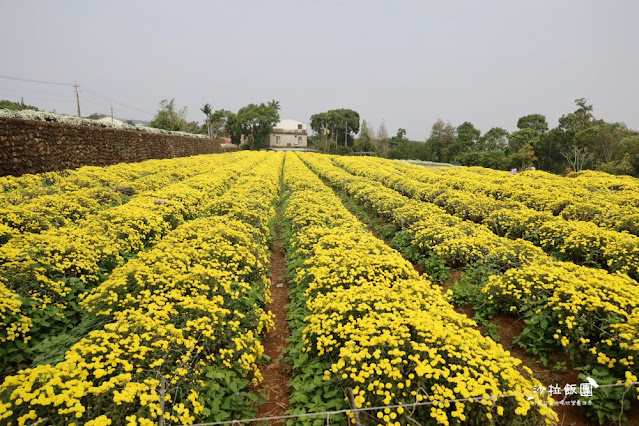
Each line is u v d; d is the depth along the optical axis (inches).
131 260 220.8
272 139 3110.2
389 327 156.5
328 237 286.8
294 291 260.5
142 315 155.6
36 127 552.4
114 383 121.1
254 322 193.2
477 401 125.3
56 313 188.9
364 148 2682.1
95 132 727.7
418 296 194.1
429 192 570.6
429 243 314.7
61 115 679.7
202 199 462.9
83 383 116.0
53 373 119.3
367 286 198.2
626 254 265.6
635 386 146.2
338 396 152.3
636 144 1096.2
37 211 301.7
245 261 242.4
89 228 278.4
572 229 321.7
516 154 1524.4
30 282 190.7
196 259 226.8
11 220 270.8
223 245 248.1
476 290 251.4
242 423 144.6
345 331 161.2
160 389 125.1
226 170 742.5
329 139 3228.3
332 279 215.5
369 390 134.0
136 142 909.8
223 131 2992.1
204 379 148.9
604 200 461.1
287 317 233.8
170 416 118.7
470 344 147.5
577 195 522.9
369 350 146.4
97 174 532.7
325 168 1028.5
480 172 899.4
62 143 616.1
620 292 188.1
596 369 164.2
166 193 425.1
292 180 706.2
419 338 152.4
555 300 189.6
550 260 257.1
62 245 225.1
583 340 171.5
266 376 184.4
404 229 382.3
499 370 137.6
